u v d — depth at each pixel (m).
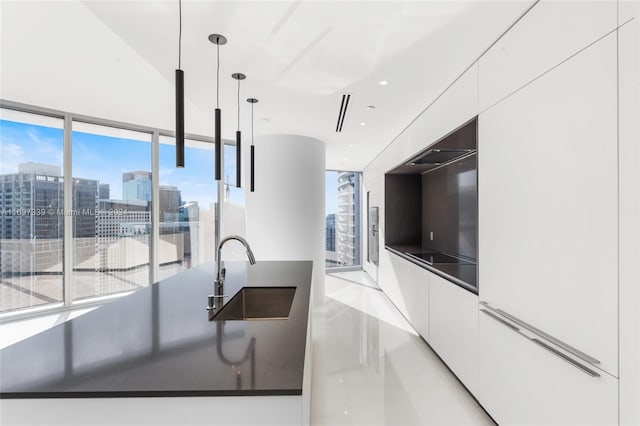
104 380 0.95
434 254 4.21
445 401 2.39
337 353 3.25
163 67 2.54
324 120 3.92
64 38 2.66
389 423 2.13
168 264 5.02
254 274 2.74
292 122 4.03
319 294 5.00
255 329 1.38
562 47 1.49
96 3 1.78
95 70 3.13
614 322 1.24
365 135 4.63
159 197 4.95
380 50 2.26
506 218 1.93
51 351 1.16
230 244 5.55
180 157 1.62
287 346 1.19
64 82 3.35
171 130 4.93
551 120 1.56
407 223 5.34
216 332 1.34
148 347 1.19
